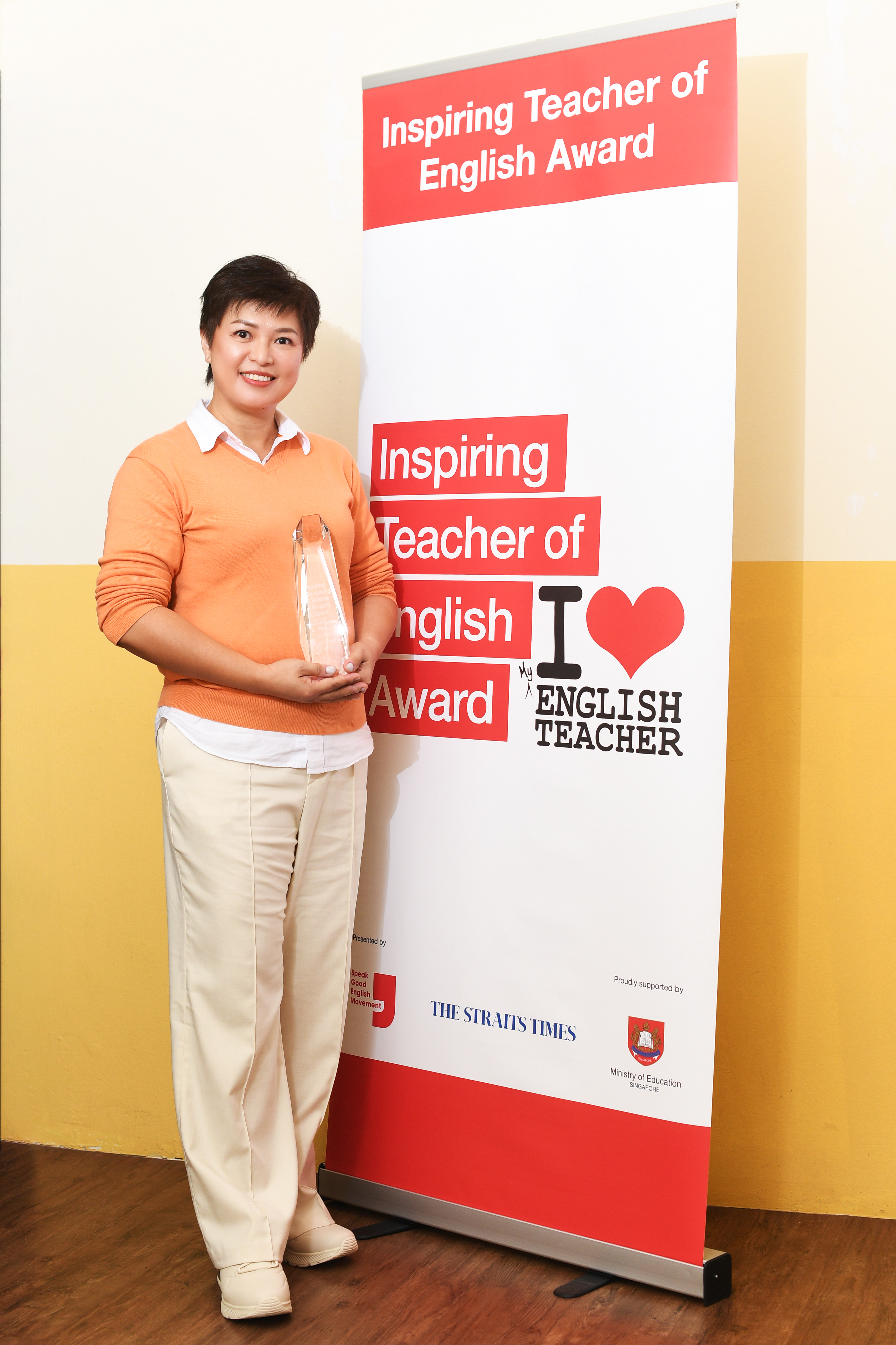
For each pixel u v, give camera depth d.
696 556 1.80
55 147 2.44
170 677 1.85
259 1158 1.83
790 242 2.05
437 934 2.01
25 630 2.48
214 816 1.77
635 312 1.84
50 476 2.46
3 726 2.50
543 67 1.90
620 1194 1.85
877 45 1.99
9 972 2.52
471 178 1.97
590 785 1.88
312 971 1.93
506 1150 1.95
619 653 1.86
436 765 2.02
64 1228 2.10
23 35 2.44
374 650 1.92
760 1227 2.06
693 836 1.80
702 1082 1.79
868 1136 2.08
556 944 1.91
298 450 1.92
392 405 2.05
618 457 1.85
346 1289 1.85
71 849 2.47
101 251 2.42
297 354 1.84
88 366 2.44
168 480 1.78
